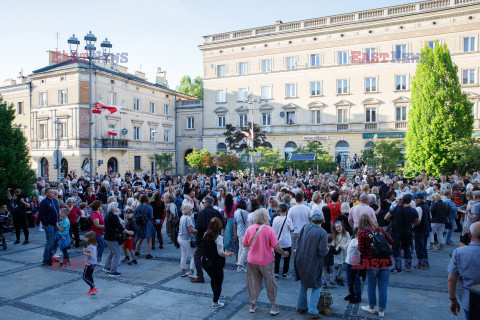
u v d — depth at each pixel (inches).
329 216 345.7
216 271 278.1
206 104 1792.6
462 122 985.5
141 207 433.4
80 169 1414.9
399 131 1419.8
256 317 262.4
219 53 1754.4
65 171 1465.3
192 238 365.4
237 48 1712.6
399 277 350.6
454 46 1317.7
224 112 1747.0
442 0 1339.8
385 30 1428.4
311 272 253.1
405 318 256.5
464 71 1307.8
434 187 553.6
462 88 1309.1
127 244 408.8
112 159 1550.2
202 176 965.8
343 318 258.1
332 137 1533.0
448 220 477.4
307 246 257.0
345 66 1503.4
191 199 489.4
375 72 1455.5
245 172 1254.3
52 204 416.2
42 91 1535.4
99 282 345.1
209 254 279.4
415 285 327.0
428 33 1355.8
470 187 580.7
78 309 280.5
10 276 365.4
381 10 1438.2
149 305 287.6
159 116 1835.6
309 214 362.9
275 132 1635.1
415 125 1024.2
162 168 1679.4
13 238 554.3
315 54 1568.7
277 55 1630.2
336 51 1520.7
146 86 1732.3
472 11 1285.7
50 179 1514.5
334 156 1518.2
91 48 790.5
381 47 1437.0
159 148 1829.5
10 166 618.8
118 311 276.1
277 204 367.9
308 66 1569.9
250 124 1325.0
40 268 394.0
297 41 1589.6
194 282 343.6
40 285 337.7
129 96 1632.6
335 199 395.2
